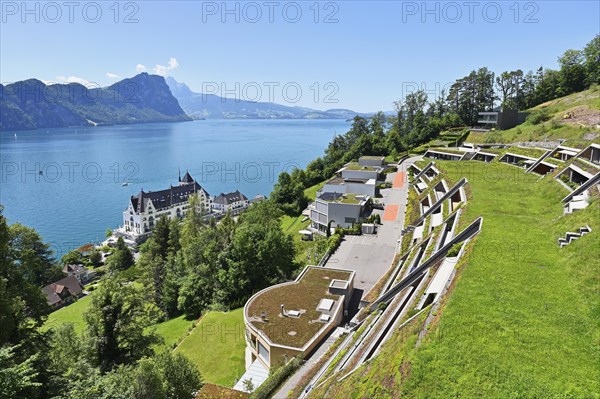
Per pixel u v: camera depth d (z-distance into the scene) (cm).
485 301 2014
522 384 1442
